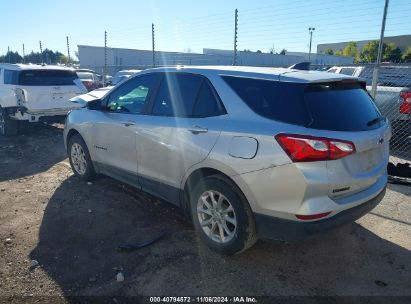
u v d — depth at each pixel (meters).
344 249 3.71
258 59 25.47
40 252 3.61
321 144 2.81
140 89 4.42
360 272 3.33
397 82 8.43
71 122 5.55
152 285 3.11
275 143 2.94
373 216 4.47
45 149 8.00
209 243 3.58
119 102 4.71
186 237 3.91
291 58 28.30
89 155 5.38
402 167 5.95
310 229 2.89
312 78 3.11
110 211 4.57
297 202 2.88
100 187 5.40
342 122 3.02
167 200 4.12
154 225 4.19
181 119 3.73
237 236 3.29
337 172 2.89
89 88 15.53
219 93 3.48
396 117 7.73
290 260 3.50
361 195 3.17
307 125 2.89
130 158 4.44
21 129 9.72
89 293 3.01
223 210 3.43
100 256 3.54
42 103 8.86
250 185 3.09
